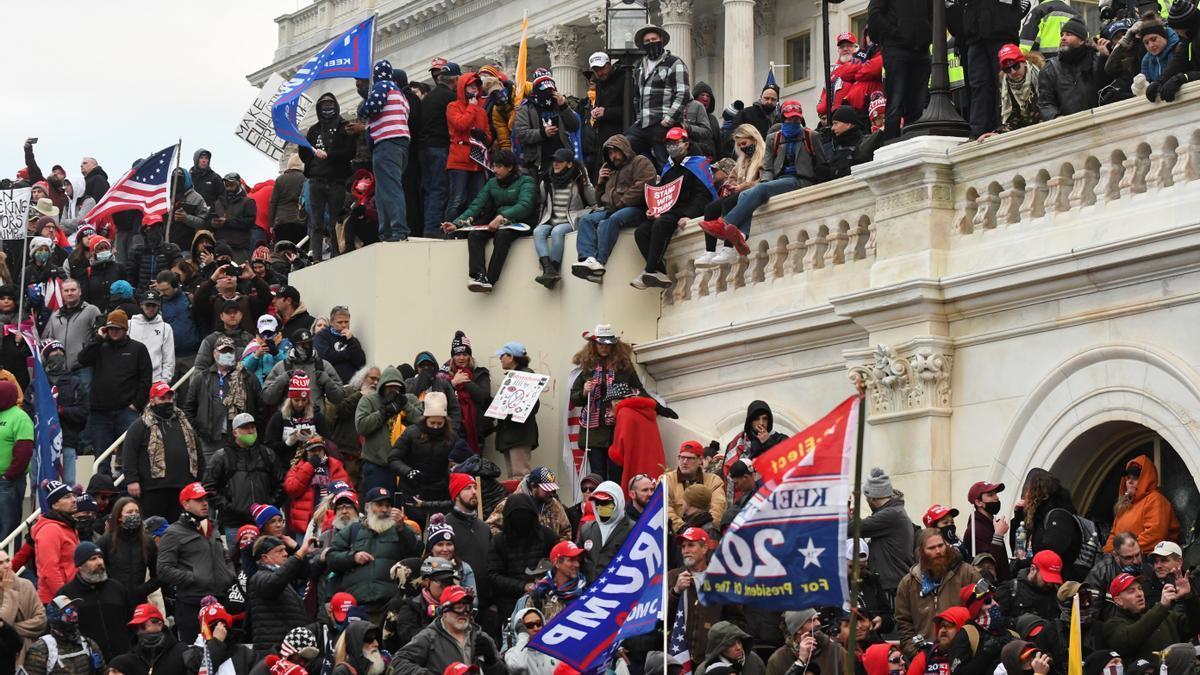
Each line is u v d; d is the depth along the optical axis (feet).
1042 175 193.57
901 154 201.36
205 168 304.71
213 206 304.71
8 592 180.34
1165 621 157.38
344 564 189.98
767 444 197.77
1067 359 189.37
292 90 260.83
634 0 245.65
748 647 167.02
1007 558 181.47
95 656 185.06
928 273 199.11
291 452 217.56
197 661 178.91
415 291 240.94
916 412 199.11
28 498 232.53
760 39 481.46
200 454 216.74
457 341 232.32
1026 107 197.77
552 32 531.09
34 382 231.09
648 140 237.66
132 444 215.10
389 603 187.01
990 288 194.39
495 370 237.66
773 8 479.00
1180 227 179.83
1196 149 182.29
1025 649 153.99
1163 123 183.83
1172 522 180.04
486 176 245.24
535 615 175.73
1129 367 184.75
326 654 177.37
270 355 231.91
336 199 255.70
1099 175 189.98
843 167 219.61
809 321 211.20
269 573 185.68
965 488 196.85
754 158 219.20
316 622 189.26
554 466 232.73
